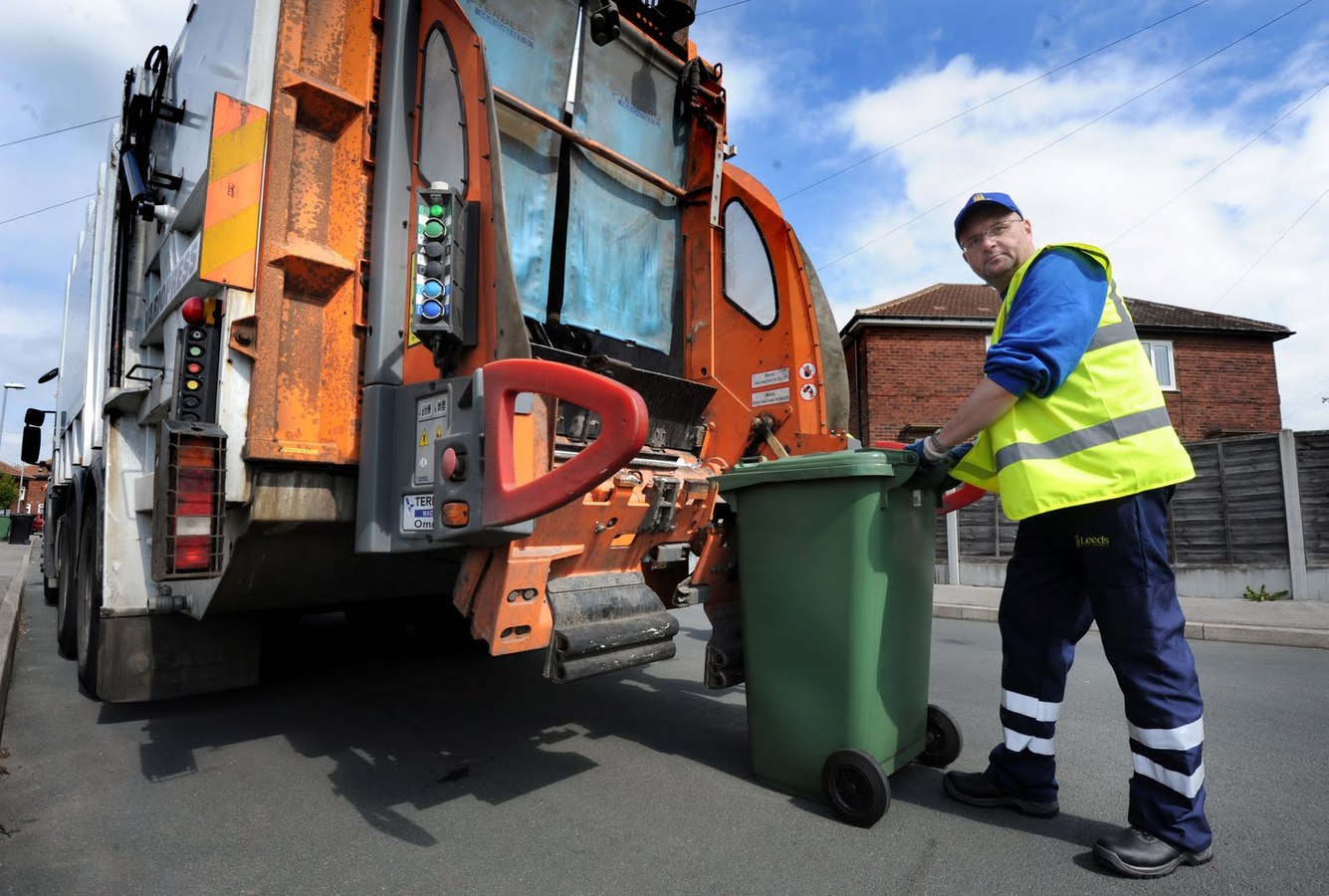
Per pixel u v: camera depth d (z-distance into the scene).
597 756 3.24
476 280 2.53
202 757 3.23
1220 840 2.41
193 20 3.80
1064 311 2.33
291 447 2.72
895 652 2.69
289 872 2.23
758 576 2.84
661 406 4.12
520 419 2.42
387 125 2.87
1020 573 2.62
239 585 3.04
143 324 4.44
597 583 2.92
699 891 2.11
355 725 3.68
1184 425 17.45
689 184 4.64
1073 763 3.14
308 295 2.81
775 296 4.36
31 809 2.69
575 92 3.95
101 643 3.62
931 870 2.22
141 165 4.40
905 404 17.14
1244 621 6.72
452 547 2.60
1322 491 7.96
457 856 2.33
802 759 2.73
